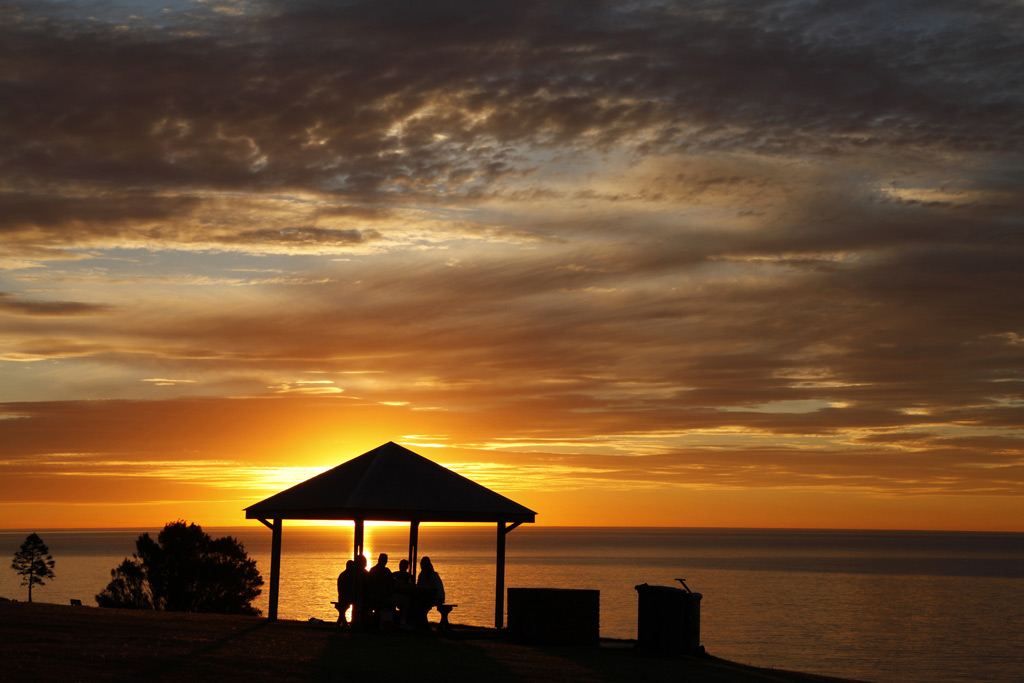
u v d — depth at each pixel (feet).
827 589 542.57
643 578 585.63
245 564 169.27
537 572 645.10
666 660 57.41
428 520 71.56
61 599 374.22
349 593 67.77
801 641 309.22
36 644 47.39
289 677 42.55
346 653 51.39
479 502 70.08
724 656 262.67
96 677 39.40
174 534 165.58
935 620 388.37
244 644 53.01
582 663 52.54
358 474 70.28
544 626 60.90
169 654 46.96
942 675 245.45
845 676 231.71
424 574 67.15
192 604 160.15
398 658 50.26
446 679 44.19
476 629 68.69
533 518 71.51
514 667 48.98
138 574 161.99
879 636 329.52
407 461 72.59
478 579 548.31
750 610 414.62
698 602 62.18
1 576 543.80
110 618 64.90
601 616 338.34
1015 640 325.62
